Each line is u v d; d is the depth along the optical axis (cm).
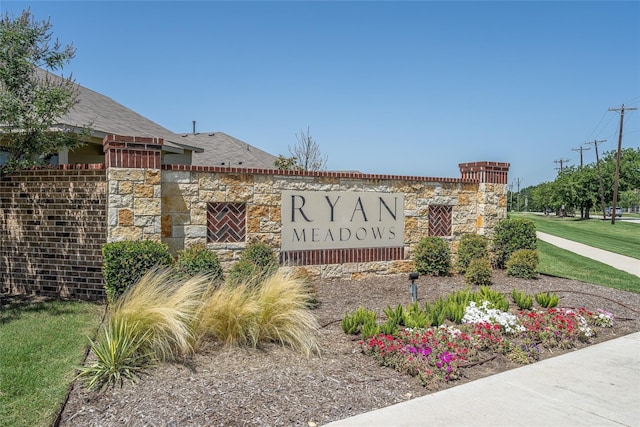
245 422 363
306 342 528
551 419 392
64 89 777
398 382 458
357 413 391
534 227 1114
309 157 2598
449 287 917
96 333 561
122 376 431
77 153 1262
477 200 1141
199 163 2003
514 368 518
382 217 1008
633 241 2581
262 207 879
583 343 616
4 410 378
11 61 714
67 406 386
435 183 1077
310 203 927
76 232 791
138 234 759
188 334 479
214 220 842
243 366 470
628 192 5675
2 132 735
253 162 2206
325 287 884
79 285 792
